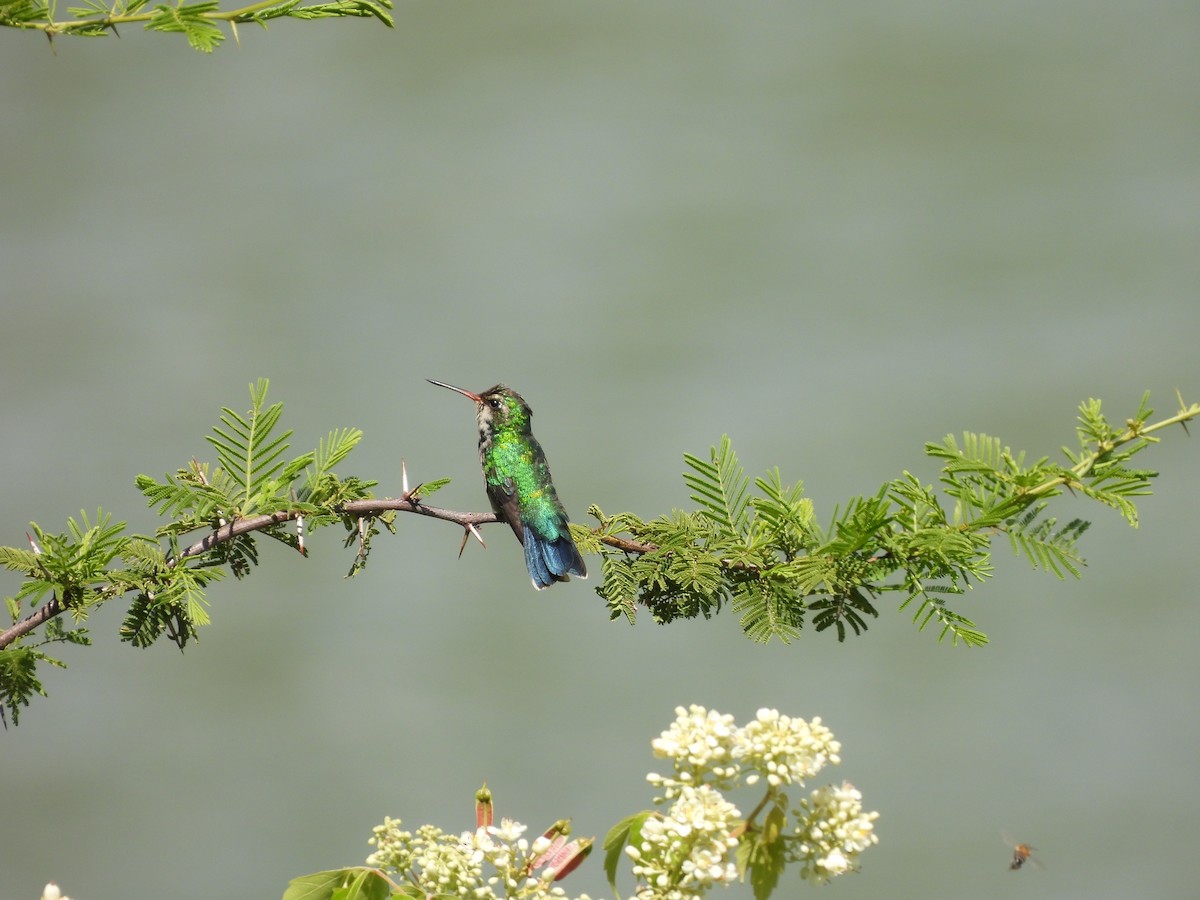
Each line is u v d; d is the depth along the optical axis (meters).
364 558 9.97
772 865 6.57
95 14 7.60
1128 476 8.60
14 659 8.40
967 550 8.70
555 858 7.04
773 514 9.48
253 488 9.63
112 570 8.84
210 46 7.77
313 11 7.87
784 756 6.52
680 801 6.55
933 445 9.09
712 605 9.61
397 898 6.71
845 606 9.16
